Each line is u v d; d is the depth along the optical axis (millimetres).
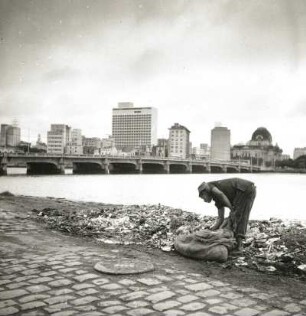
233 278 6059
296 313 4594
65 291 5203
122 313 4461
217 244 7164
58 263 6668
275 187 43188
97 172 101125
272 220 12266
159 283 5633
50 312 4465
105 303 4770
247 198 7508
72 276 5895
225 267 6688
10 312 4465
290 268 6676
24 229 10250
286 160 191750
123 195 29578
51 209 14602
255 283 5805
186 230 9867
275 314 4527
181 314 4457
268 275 6316
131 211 14117
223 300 4980
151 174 99250
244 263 6957
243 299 5039
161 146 193500
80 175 80062
